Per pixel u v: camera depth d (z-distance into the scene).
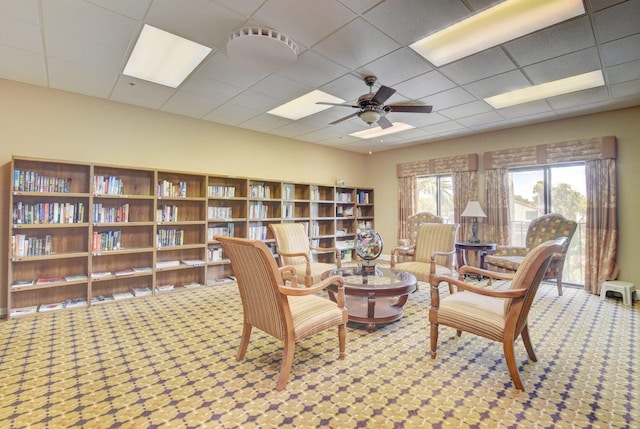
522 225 5.28
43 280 3.44
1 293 3.33
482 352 2.50
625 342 2.68
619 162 4.23
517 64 3.02
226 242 2.10
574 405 1.80
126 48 2.76
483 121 4.84
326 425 1.63
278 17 2.30
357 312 3.18
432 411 1.75
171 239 4.35
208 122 4.93
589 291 4.35
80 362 2.29
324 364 2.29
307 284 3.48
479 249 4.73
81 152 3.81
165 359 2.34
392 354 2.46
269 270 1.92
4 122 3.37
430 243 4.14
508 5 2.17
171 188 4.36
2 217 3.34
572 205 4.80
